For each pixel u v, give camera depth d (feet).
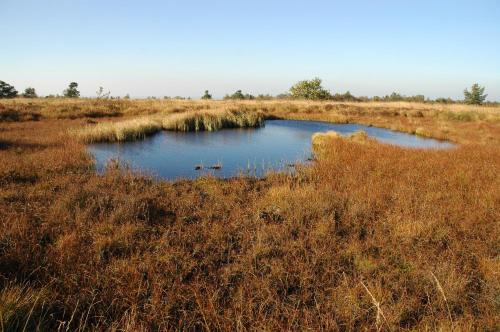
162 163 44.60
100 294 13.80
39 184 27.76
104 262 16.52
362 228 21.53
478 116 111.55
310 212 23.09
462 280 15.20
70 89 183.11
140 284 14.11
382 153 44.70
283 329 12.14
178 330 12.13
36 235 18.12
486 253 18.29
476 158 42.50
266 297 14.37
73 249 16.93
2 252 16.22
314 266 16.71
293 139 69.31
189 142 62.18
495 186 29.35
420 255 17.52
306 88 228.22
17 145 44.68
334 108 144.05
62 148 43.68
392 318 12.73
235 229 20.90
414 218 22.17
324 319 12.91
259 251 17.95
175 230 20.51
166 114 95.30
